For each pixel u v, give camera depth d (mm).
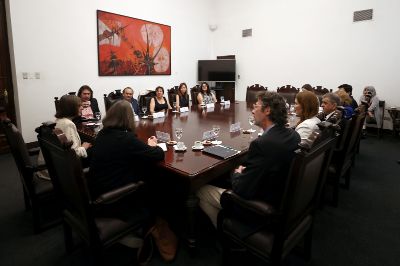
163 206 1975
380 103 5328
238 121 3199
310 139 1120
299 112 2170
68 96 2088
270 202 1309
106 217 1497
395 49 5242
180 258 1770
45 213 2309
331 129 1286
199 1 7160
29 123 4285
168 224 1896
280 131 1360
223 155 1826
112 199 1365
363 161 3838
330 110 2535
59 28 4473
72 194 1396
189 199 1665
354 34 5648
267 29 6805
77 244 1922
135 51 5734
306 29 6234
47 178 2068
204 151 1916
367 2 5426
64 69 4621
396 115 5129
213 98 5426
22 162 1852
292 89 5414
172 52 6621
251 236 1356
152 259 1760
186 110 4043
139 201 1638
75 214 1502
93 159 1573
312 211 1563
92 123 3027
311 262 1753
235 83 7551
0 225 2172
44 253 1842
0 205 2494
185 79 7117
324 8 5938
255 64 7141
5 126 1861
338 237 2041
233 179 1486
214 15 7633
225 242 1526
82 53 4840
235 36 7367
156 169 1788
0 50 3998
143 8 5781
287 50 6566
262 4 6797
